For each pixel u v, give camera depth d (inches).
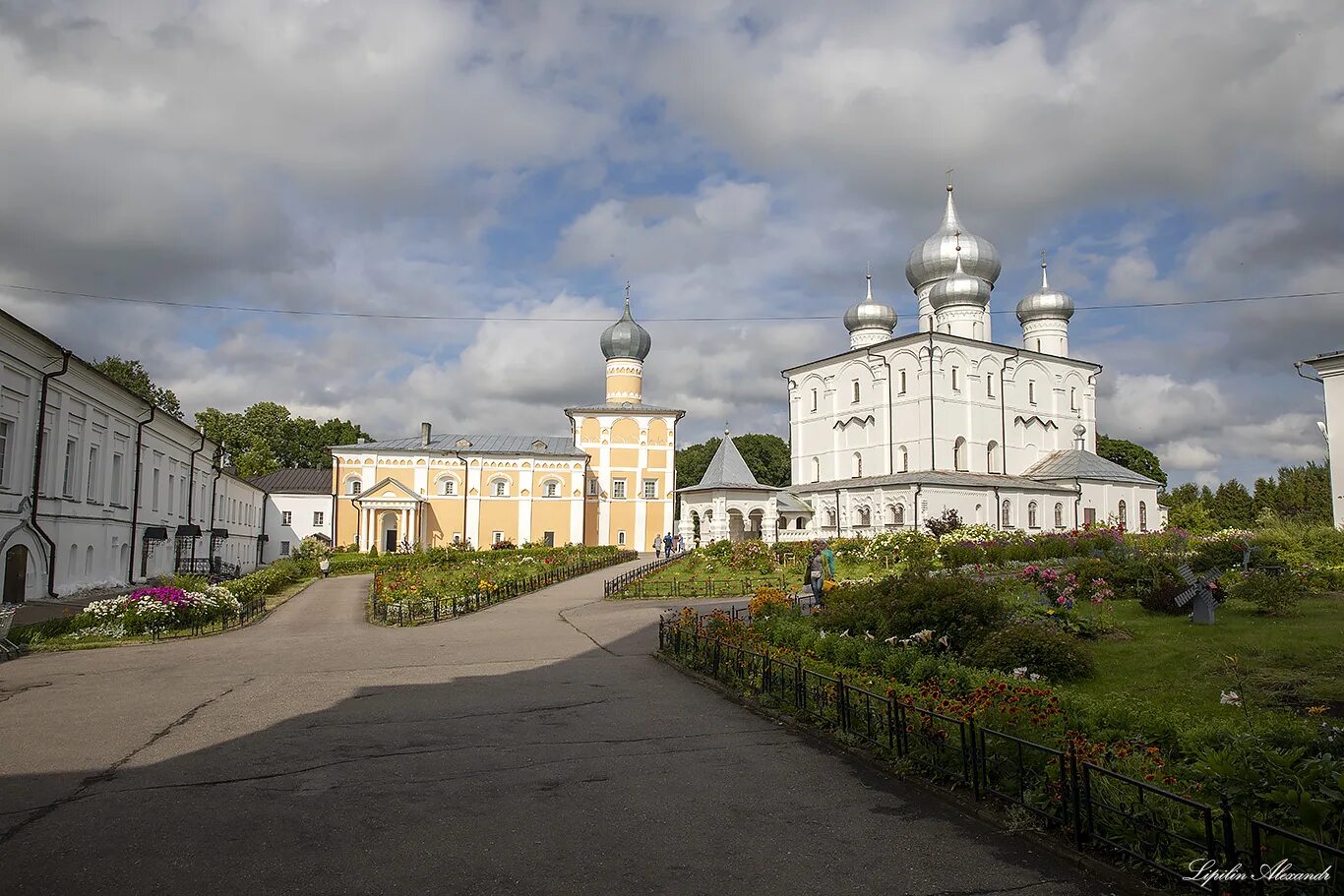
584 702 542.9
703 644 660.1
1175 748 371.2
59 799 347.3
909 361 2508.6
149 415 1567.4
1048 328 2871.6
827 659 611.2
